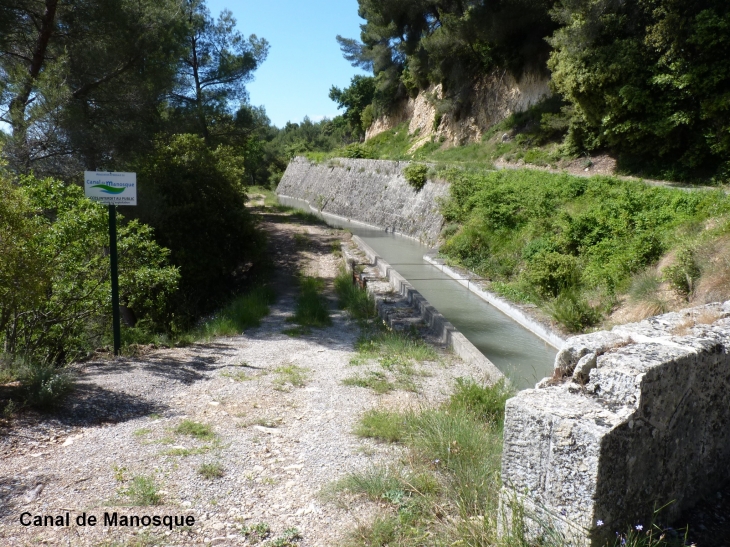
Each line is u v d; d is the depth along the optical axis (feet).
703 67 51.57
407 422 16.14
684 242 31.09
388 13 123.75
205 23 87.97
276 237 71.97
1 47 46.37
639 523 8.69
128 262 30.71
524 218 52.90
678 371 9.11
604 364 9.08
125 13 50.67
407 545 10.25
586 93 62.13
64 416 16.65
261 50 93.50
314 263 58.54
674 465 9.32
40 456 14.01
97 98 50.83
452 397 18.65
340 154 134.62
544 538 8.50
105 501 11.82
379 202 95.96
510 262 48.62
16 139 41.60
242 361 24.90
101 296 27.50
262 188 189.16
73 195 30.19
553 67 72.54
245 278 53.98
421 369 24.18
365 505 11.85
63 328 27.73
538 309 37.78
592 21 60.75
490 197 57.57
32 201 27.81
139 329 31.71
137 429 16.10
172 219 48.11
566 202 49.52
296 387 20.98
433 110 126.93
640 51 57.57
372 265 53.01
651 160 60.80
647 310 29.22
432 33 111.65
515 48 98.07
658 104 56.03
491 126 102.83
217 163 57.41
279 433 16.11
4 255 19.51
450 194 69.26
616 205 41.01
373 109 165.68
